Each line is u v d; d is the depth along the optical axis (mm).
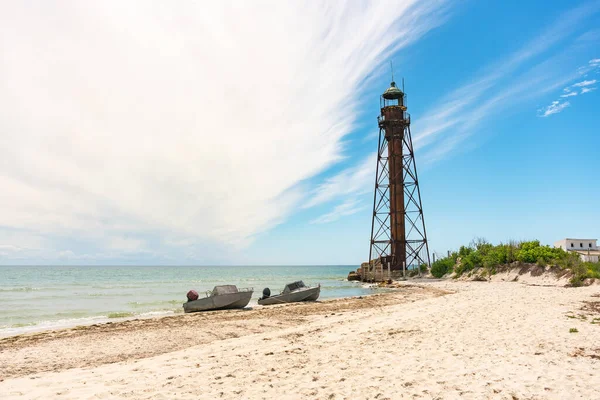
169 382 10117
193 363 12461
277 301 35906
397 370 10141
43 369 13281
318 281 81500
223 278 103938
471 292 35500
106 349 16453
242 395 8820
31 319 27688
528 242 51781
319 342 14961
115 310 33094
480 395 8039
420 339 14344
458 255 64812
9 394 9500
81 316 29172
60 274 127375
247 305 35781
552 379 8828
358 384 9141
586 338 13133
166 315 29609
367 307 29328
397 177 69188
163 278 103312
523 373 9375
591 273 39312
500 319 18047
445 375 9484
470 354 11531
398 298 35625
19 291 55375
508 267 51562
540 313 19438
